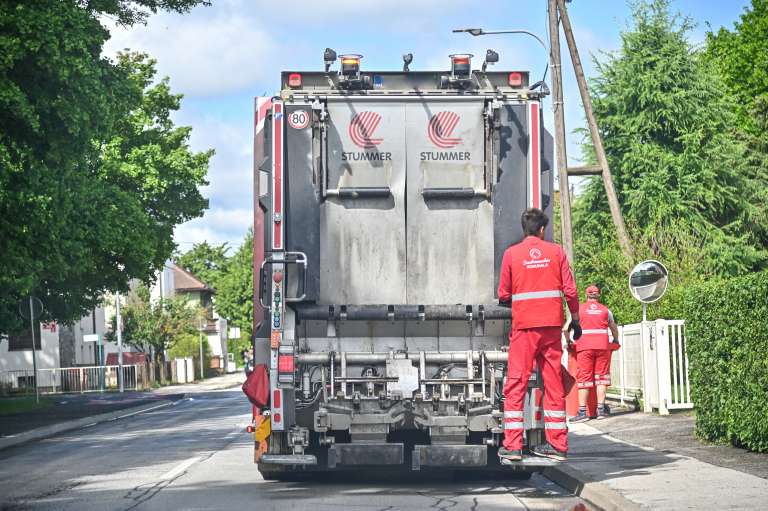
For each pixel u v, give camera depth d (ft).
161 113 160.04
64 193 80.59
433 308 38.50
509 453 36.88
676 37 146.61
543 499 36.91
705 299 47.75
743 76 200.34
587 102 88.58
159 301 213.46
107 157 146.92
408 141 38.78
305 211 38.32
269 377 37.86
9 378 184.55
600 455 45.91
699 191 142.00
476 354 38.24
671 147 147.02
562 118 80.33
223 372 329.11
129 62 158.61
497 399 37.88
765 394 41.91
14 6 74.69
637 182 143.54
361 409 37.52
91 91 79.30
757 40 199.52
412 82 39.86
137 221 123.34
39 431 82.23
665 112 143.43
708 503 31.71
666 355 65.98
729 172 145.69
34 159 76.84
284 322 37.93
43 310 135.03
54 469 51.55
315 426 37.27
